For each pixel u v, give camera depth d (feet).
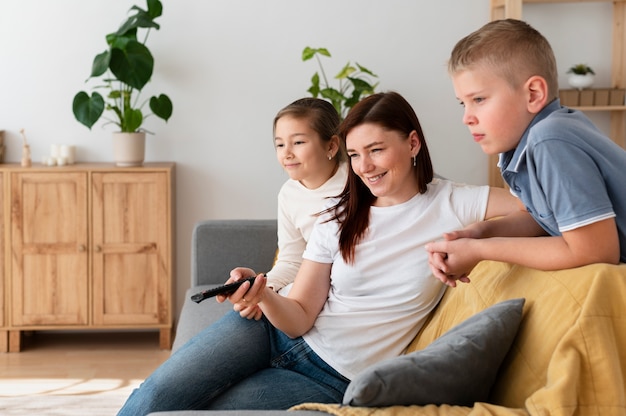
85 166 14.43
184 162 15.48
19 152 15.30
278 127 8.26
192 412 5.12
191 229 15.56
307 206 8.32
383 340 6.82
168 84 15.34
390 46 15.47
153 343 15.07
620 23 15.46
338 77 14.38
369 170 6.61
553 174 5.18
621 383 4.96
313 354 6.88
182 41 15.29
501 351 5.52
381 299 6.83
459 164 15.71
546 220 5.64
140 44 14.23
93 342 15.12
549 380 5.01
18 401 12.01
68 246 14.26
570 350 5.01
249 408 6.59
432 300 6.96
